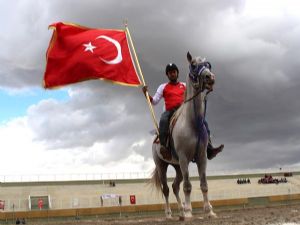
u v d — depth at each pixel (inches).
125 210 1583.4
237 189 2586.1
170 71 418.9
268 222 258.5
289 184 2787.9
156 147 447.5
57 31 475.2
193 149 363.6
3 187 2235.5
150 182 476.1
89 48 478.0
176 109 404.8
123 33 497.0
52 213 1571.1
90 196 2265.0
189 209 362.9
